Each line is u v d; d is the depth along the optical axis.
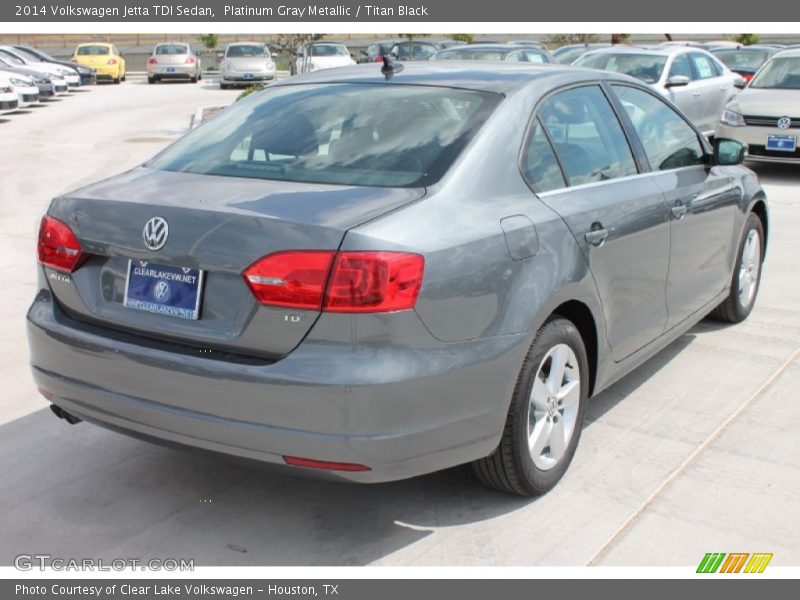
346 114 3.70
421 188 3.18
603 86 4.25
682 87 13.12
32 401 4.62
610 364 4.01
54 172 12.57
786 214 9.33
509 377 3.23
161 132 17.52
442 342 3.00
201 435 3.03
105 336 3.22
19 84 22.31
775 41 43.44
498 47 17.39
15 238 8.29
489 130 3.45
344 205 3.03
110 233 3.21
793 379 4.88
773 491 3.68
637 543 3.32
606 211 3.80
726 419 4.37
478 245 3.11
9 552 3.29
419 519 3.49
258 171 3.45
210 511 3.57
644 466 3.88
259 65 29.53
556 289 3.40
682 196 4.49
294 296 2.84
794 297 6.39
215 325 3.00
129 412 3.17
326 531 3.43
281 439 2.89
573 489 3.70
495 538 3.36
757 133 11.39
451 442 3.08
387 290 2.84
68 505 3.61
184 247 3.02
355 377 2.81
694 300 4.86
